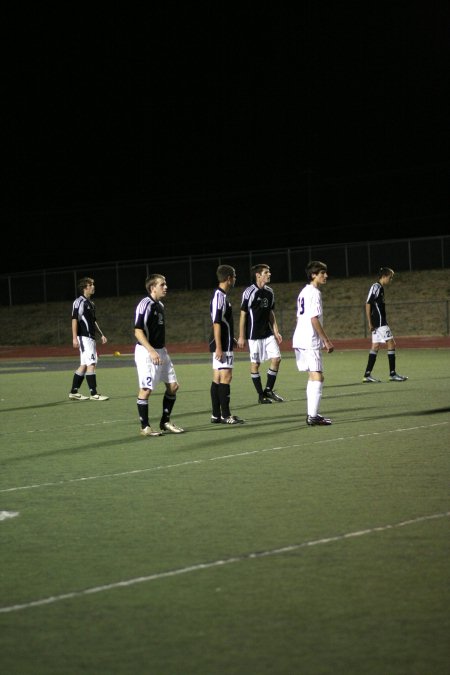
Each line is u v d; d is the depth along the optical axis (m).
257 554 14.84
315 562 14.27
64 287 135.25
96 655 10.83
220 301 31.08
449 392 39.75
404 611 11.94
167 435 29.34
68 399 42.94
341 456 24.11
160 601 12.67
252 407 36.41
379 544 15.17
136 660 10.63
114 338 117.94
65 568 14.41
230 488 20.34
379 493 19.23
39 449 27.34
